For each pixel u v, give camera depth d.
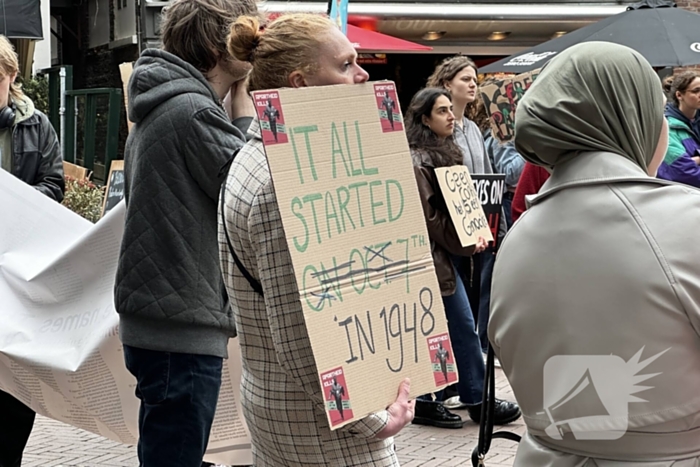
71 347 3.79
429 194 5.36
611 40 7.72
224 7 3.10
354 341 2.11
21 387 3.94
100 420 3.83
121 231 3.83
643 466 1.75
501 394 6.28
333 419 2.05
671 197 1.77
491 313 2.00
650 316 1.72
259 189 2.17
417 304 2.25
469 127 6.62
